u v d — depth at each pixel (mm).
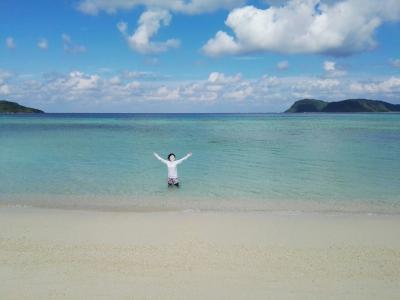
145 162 28391
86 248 10352
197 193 18125
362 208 15406
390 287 8109
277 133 62000
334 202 16453
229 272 8828
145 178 21969
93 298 7555
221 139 50000
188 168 25766
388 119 140375
